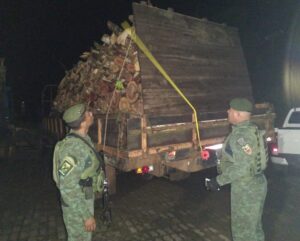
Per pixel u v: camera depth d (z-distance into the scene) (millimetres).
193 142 4523
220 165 2936
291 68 14852
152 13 5023
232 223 2852
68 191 2324
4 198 5617
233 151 2656
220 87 5738
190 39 5461
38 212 4879
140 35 4762
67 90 8383
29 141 13336
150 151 4055
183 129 4379
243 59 6445
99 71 5996
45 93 11617
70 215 2420
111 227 4180
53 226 4324
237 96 6039
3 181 6852
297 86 14773
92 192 2545
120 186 6047
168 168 4492
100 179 2646
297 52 14656
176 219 4422
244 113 2768
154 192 5660
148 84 4652
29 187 6340
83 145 2453
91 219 2426
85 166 2463
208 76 5578
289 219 4340
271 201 5039
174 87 4941
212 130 4859
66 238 3936
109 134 4512
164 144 4215
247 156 2602
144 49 4738
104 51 5957
